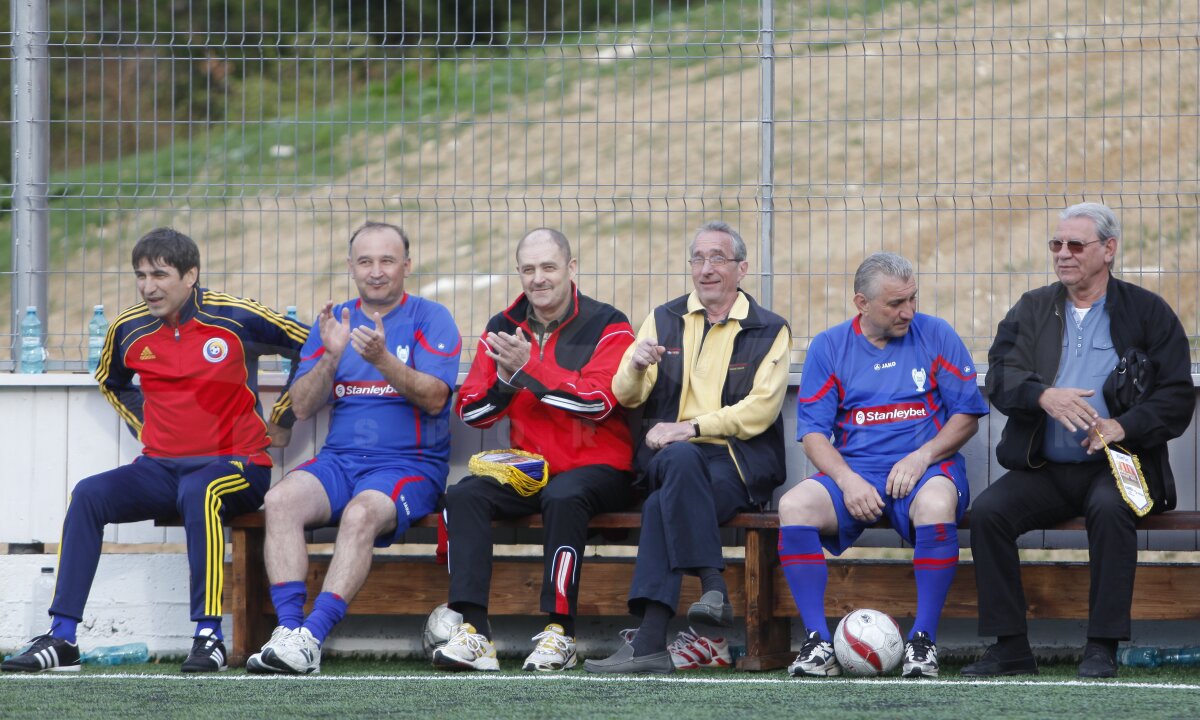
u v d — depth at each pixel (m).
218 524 16.92
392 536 17.20
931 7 21.36
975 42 19.61
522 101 21.89
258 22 20.47
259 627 17.86
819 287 21.03
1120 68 20.83
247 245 20.48
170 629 19.28
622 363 17.66
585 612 17.50
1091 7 20.47
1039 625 18.25
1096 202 19.06
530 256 17.81
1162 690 14.23
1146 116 19.55
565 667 16.38
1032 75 20.70
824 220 24.02
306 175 20.53
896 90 21.38
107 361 18.28
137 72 20.34
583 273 20.06
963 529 17.08
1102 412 16.55
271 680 15.39
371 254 17.91
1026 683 14.89
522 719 12.61
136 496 17.31
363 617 18.95
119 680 15.41
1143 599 16.58
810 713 12.80
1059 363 16.75
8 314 20.11
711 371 17.88
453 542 16.53
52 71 20.34
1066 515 16.45
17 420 19.77
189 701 13.78
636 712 12.93
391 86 20.50
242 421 17.80
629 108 20.97
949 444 16.86
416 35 20.34
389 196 20.80
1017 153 22.91
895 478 16.52
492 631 18.86
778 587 17.23
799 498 16.45
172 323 17.75
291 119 20.48
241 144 20.52
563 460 17.45
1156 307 16.59
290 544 16.56
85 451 19.70
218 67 20.44
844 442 17.42
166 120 20.44
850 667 15.70
